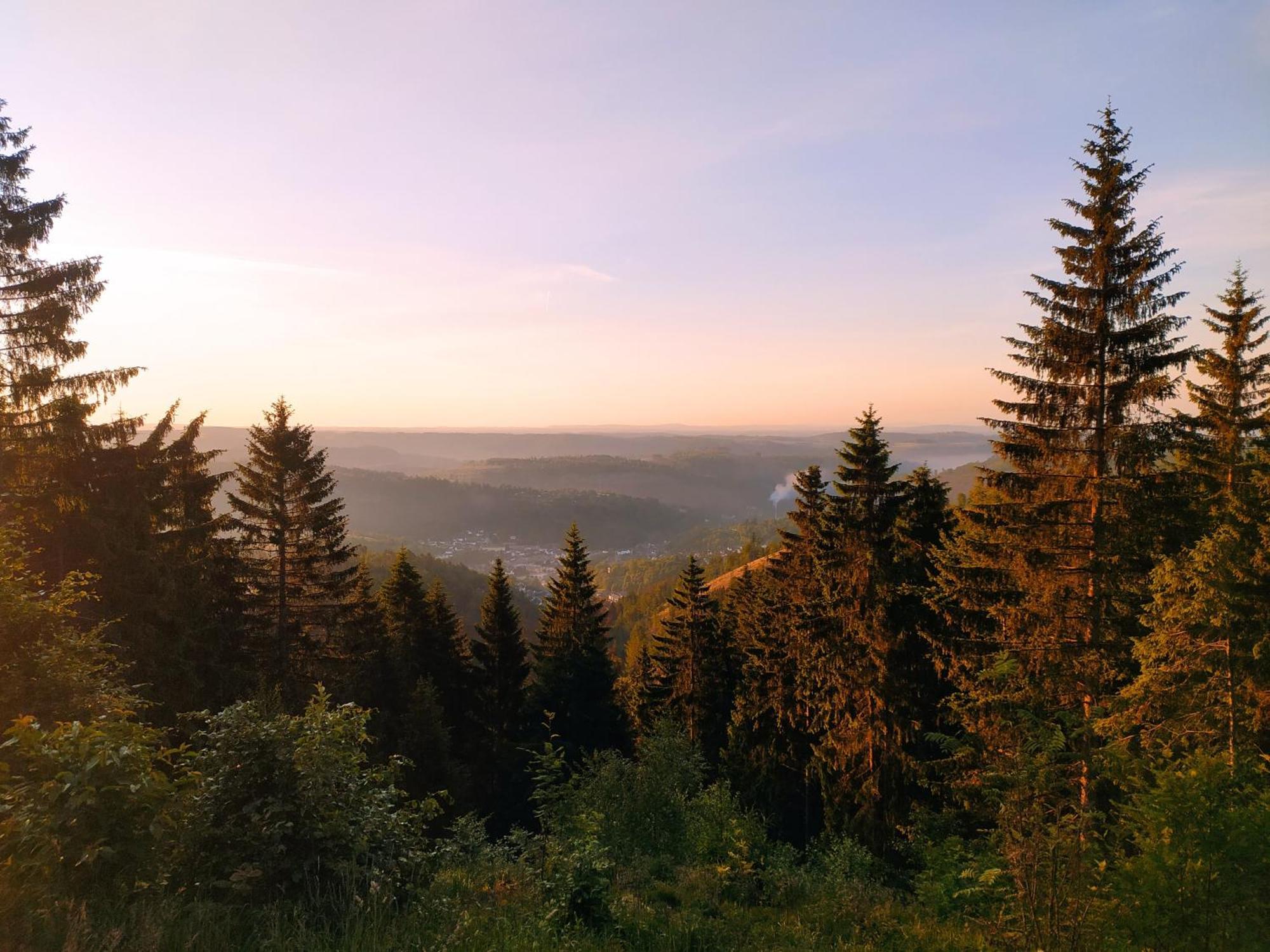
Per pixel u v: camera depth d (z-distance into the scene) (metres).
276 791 5.68
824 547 22.94
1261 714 13.23
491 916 6.15
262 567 26.20
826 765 22.12
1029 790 6.27
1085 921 5.68
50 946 3.95
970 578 16.67
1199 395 22.36
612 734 35.25
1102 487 14.70
